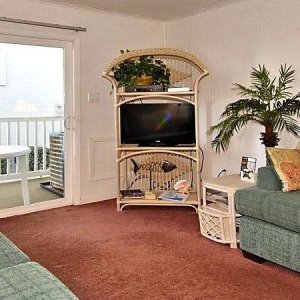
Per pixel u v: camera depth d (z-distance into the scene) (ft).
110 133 14.52
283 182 8.35
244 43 12.79
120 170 14.42
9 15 11.89
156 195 13.14
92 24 13.73
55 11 12.80
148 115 13.08
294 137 11.46
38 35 12.50
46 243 9.74
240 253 9.04
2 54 12.39
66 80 13.46
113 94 13.89
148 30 15.35
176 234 10.42
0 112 12.69
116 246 9.52
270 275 7.84
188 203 12.52
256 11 12.34
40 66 13.09
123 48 14.64
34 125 13.38
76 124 13.58
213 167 14.30
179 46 15.19
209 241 9.85
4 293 4.43
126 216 12.21
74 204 13.78
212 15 13.80
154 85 12.89
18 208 12.60
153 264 8.41
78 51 13.42
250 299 6.84
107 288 7.29
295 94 11.42
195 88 12.44
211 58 13.98
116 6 13.30
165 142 13.10
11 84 12.73
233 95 13.29
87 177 14.03
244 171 10.56
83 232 10.62
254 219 8.45
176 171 14.07
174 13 14.32
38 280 4.79
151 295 7.00
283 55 11.69
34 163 13.62
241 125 11.71
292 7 11.35
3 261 5.62
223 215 9.46
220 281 7.57
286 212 7.57
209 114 14.26
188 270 8.09
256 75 11.05
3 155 12.53
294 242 7.53
